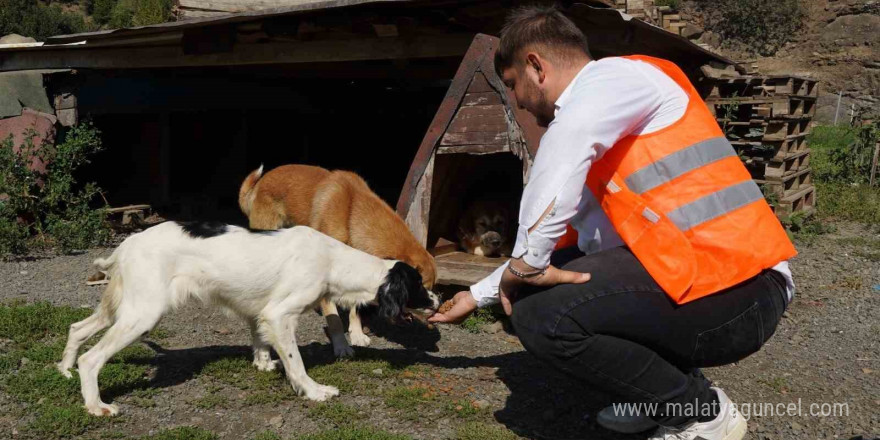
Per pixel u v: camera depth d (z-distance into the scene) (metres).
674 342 2.86
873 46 29.23
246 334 5.24
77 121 9.14
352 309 4.47
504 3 6.02
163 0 26.27
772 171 9.35
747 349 2.92
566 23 2.89
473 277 5.63
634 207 2.80
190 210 10.78
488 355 4.87
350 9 6.51
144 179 10.55
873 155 13.23
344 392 4.13
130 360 4.50
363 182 5.55
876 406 4.08
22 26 37.66
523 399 4.07
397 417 3.82
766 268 2.84
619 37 6.27
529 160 5.35
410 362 4.70
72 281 6.71
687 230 2.77
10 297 6.05
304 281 4.09
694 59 8.24
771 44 31.58
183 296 3.91
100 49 8.94
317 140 13.12
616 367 2.91
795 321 5.78
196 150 11.47
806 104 10.55
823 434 3.71
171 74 10.44
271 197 5.74
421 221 5.71
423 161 5.71
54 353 4.46
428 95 14.34
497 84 5.50
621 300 2.81
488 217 6.77
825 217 10.58
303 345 5.06
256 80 11.69
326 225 5.12
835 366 4.76
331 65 10.02
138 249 3.80
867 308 6.15
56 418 3.57
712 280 2.76
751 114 9.54
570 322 2.84
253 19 6.98
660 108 2.79
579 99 2.69
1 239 7.81
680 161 2.77
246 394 4.08
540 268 2.78
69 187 8.70
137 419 3.71
